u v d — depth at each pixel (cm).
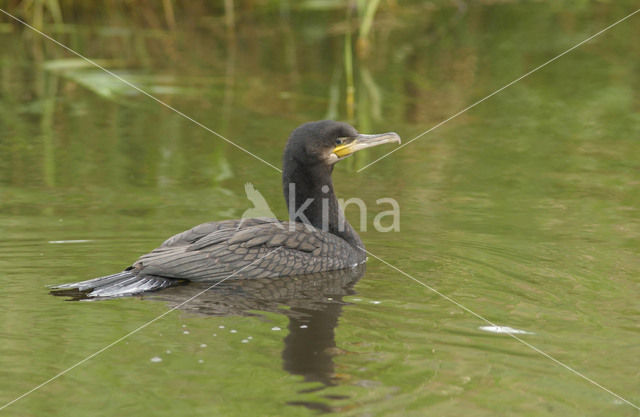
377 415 660
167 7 2495
